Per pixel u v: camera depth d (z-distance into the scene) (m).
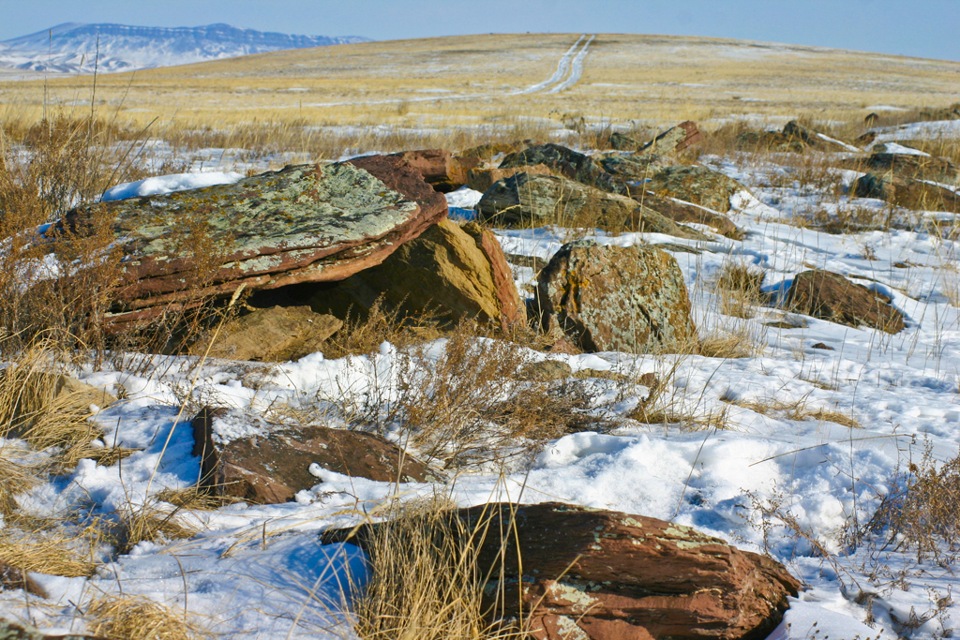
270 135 20.09
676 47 111.88
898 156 18.95
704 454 4.72
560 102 46.72
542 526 3.12
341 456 4.16
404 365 5.25
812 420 5.72
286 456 4.03
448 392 4.91
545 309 7.19
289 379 5.24
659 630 2.93
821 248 12.44
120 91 48.31
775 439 5.10
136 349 5.20
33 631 2.29
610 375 6.19
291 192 6.36
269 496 3.79
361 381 5.36
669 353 7.32
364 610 2.83
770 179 17.41
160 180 6.81
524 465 4.63
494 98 49.12
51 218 6.87
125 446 4.12
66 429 4.12
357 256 6.11
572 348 6.98
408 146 20.31
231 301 5.61
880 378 7.03
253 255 5.60
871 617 3.23
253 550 3.26
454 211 11.91
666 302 7.61
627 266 7.50
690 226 12.48
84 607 2.71
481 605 2.90
